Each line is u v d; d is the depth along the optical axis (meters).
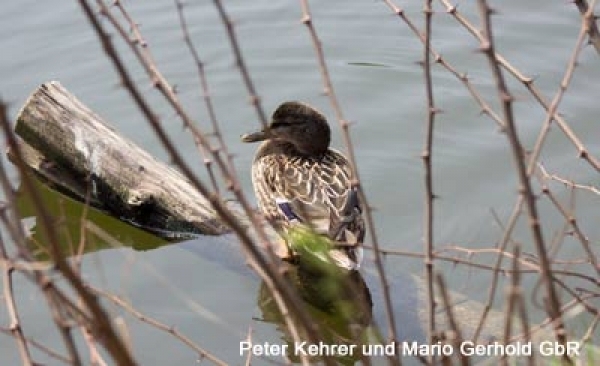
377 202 12.74
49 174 12.90
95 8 16.25
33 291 11.27
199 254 11.82
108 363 10.07
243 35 16.09
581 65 14.73
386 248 11.82
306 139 12.18
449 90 14.69
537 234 6.20
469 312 10.09
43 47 15.91
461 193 12.77
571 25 15.61
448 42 15.62
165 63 15.52
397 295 10.51
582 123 13.70
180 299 11.09
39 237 12.09
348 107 14.54
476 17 15.97
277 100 14.73
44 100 12.78
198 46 15.86
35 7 16.81
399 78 15.04
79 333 10.53
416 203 12.67
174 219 11.97
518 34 15.56
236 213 12.00
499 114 14.07
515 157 6.07
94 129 12.55
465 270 11.21
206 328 10.65
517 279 5.86
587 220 11.91
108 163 12.34
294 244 10.97
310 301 10.62
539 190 12.49
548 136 13.45
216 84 15.04
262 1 16.86
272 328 10.58
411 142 13.80
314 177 11.59
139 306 11.02
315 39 6.76
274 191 11.70
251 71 15.35
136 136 13.98
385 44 15.74
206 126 14.20
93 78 15.26
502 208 12.38
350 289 8.55
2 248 6.03
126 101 14.77
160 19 16.50
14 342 10.48
